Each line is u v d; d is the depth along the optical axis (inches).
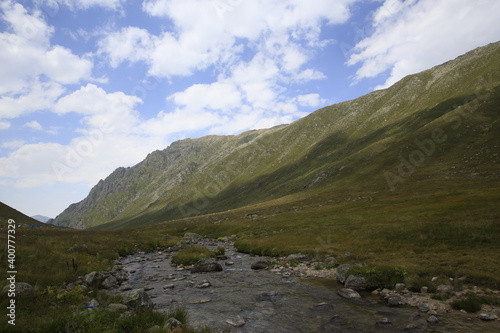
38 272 756.0
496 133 4306.1
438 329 475.5
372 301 649.0
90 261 1058.7
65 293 581.6
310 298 696.4
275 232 2145.7
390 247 1154.7
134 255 1627.7
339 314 573.3
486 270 728.3
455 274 725.3
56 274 757.3
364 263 918.4
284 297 713.0
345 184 4894.2
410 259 923.4
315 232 1774.1
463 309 558.3
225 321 545.0
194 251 1523.1
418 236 1194.6
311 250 1320.1
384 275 774.5
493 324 485.7
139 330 406.0
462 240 1045.2
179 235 3112.7
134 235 2271.2
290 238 1756.9
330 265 1011.9
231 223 3198.8
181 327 438.6
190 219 4872.0
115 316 459.5
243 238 2257.6
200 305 655.8
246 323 536.7
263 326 520.4
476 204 1734.7
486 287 646.5
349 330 492.7
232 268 1169.4
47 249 1022.4
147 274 1064.8
